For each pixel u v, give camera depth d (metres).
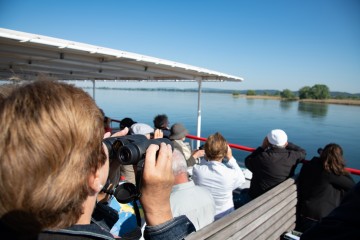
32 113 0.51
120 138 1.25
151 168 0.80
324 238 0.75
